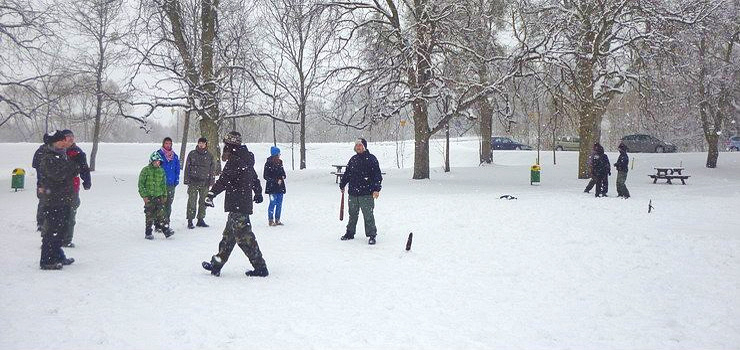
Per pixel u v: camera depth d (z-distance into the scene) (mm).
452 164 44000
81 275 7152
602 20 24047
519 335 5031
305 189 21906
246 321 5312
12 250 8781
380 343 4746
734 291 6641
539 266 8047
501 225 12047
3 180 27234
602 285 6953
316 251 9188
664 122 29875
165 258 8430
